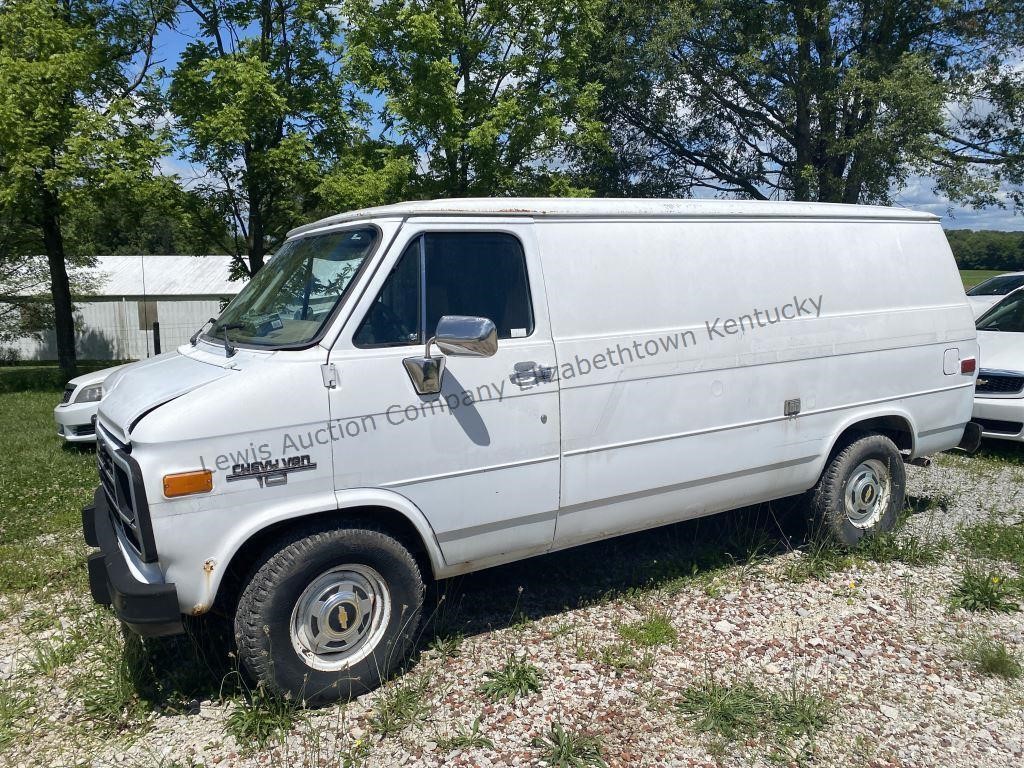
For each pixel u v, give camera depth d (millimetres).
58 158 13422
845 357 5039
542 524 4043
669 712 3447
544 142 13367
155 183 13711
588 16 13461
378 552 3520
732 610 4449
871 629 4211
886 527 5406
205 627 3943
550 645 4055
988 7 16500
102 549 3592
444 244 3756
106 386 4465
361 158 13508
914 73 14969
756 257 4715
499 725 3346
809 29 16453
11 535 5754
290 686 3385
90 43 15234
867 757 3145
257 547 3518
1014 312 9031
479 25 13289
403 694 3504
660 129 19125
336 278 3650
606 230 4211
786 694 3568
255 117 13547
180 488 3109
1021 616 4367
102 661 3896
